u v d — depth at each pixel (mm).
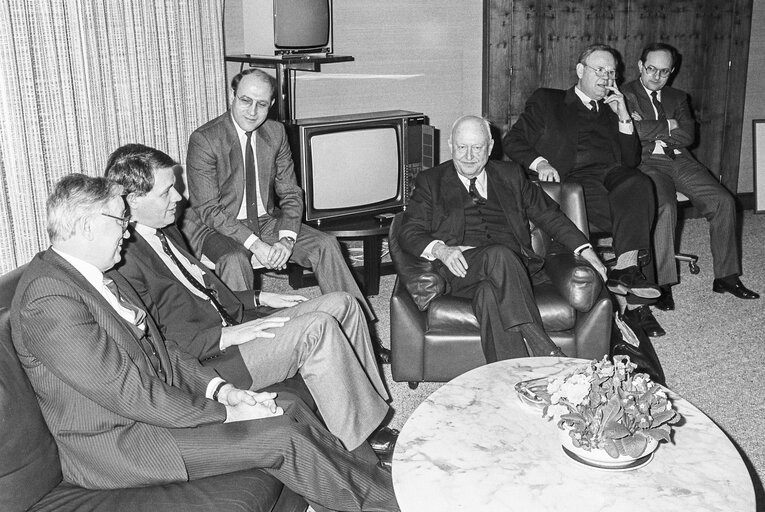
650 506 1634
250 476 1856
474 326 2787
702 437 1894
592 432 1750
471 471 1771
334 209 3602
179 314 2301
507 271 2684
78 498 1750
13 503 1646
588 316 2803
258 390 2273
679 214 5094
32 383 1768
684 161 4078
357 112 4453
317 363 2236
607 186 3705
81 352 1728
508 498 1673
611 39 4820
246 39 3738
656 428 1758
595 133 3846
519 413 2016
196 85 3410
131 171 2244
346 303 2449
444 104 4684
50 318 1729
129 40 2994
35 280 1771
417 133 3729
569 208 3178
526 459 1814
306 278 4090
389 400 2609
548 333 2828
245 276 2982
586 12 4711
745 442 2596
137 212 2289
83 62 2660
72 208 1782
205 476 1853
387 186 3717
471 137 2898
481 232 3037
